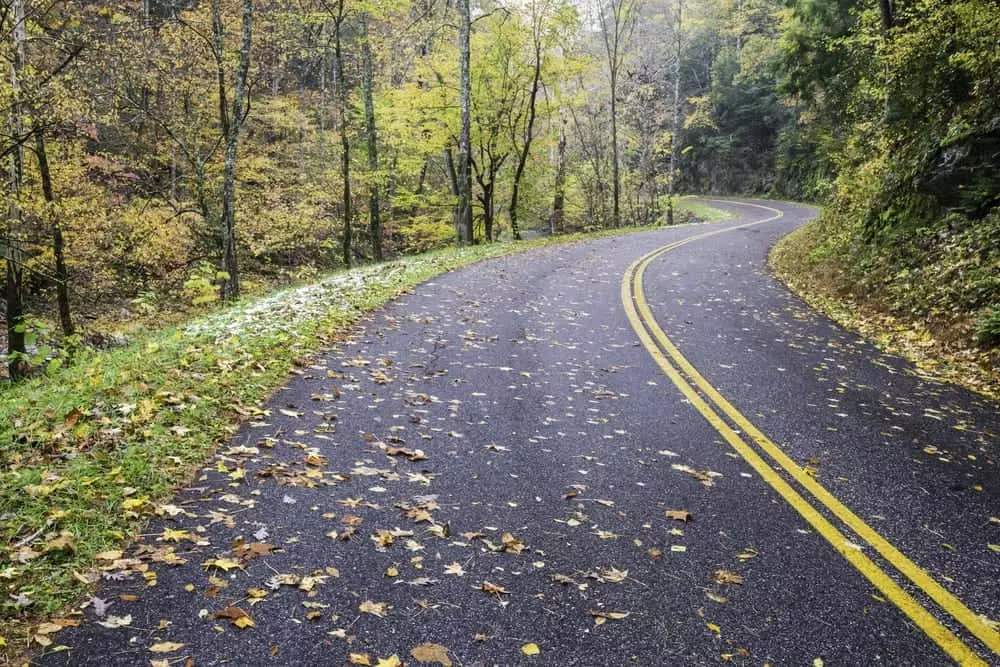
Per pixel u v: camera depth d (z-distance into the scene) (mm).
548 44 25078
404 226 30406
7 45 12367
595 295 12602
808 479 4977
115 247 18562
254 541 3764
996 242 10203
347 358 7656
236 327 8562
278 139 29125
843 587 3598
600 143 40656
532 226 42344
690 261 18031
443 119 24391
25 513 3770
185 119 22797
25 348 11734
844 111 23203
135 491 4168
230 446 5043
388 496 4422
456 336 9000
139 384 5859
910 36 13375
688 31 54625
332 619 3139
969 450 5715
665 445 5559
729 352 8789
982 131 11797
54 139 15117
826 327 10711
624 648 3055
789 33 23531
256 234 23438
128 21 18625
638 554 3863
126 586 3285
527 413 6191
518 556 3787
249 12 14625
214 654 2859
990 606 3480
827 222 18469
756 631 3209
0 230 13617
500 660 2938
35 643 2834
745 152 54656
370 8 21203
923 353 9125
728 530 4180
